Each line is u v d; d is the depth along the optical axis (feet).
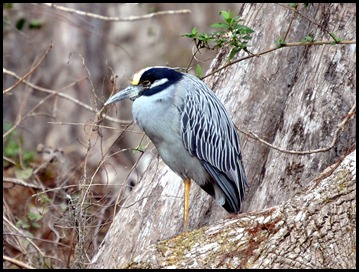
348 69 39.93
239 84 41.88
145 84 37.24
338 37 40.63
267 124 41.37
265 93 41.65
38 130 64.80
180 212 40.19
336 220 31.53
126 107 69.46
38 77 63.77
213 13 74.38
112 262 39.70
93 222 44.45
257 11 43.24
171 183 40.75
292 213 31.89
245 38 37.09
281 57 42.01
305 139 39.63
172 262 31.55
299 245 31.30
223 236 32.12
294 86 41.24
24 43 68.18
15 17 69.36
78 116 66.59
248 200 40.50
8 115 64.90
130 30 75.61
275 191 39.42
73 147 57.98
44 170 52.01
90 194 44.06
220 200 38.91
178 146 37.68
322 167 39.01
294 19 42.34
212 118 37.96
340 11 41.27
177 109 37.24
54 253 44.98
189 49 73.92
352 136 39.04
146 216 40.32
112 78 42.34
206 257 31.58
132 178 51.31
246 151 41.01
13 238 47.32
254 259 31.27
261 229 31.96
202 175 38.37
